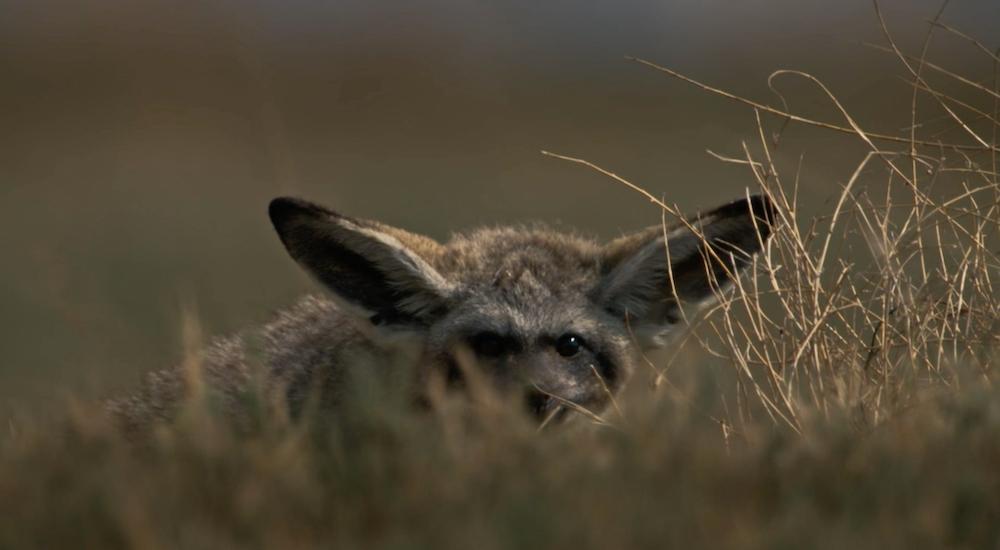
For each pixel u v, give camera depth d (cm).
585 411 1344
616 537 811
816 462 967
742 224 1485
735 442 1173
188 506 881
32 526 845
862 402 1211
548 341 1460
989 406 1055
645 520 830
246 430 1141
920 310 1429
